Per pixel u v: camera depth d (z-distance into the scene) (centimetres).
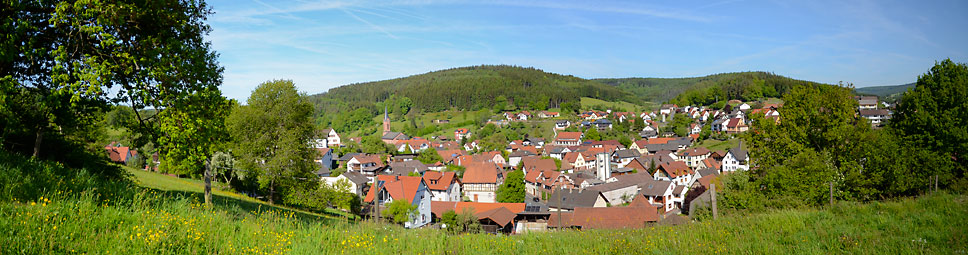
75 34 1395
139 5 1441
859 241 1136
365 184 6938
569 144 14475
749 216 1608
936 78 2938
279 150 3462
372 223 1429
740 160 9006
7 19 1266
